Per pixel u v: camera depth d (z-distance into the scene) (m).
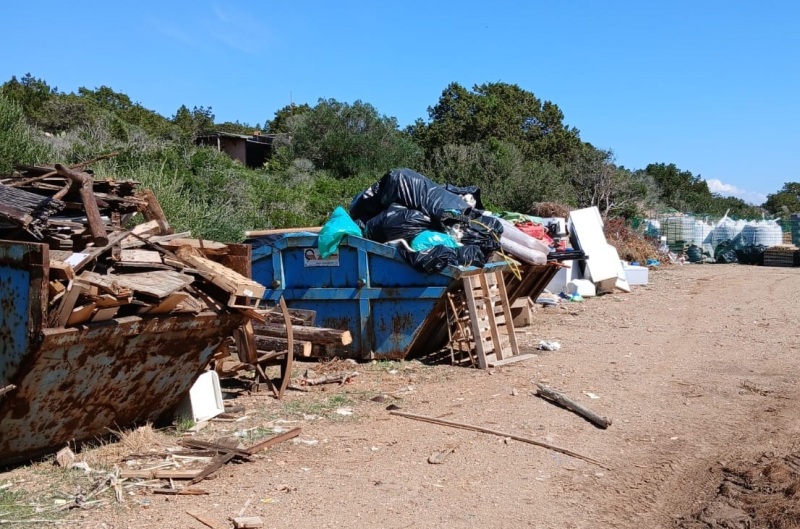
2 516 4.41
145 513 4.51
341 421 6.68
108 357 5.33
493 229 10.04
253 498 4.79
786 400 7.61
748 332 11.91
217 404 6.74
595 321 13.11
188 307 5.80
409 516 4.57
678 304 15.58
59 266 4.84
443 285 8.95
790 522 4.54
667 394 7.83
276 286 9.80
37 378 4.91
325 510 4.62
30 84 35.59
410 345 9.21
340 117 38.69
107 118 28.52
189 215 13.79
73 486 4.92
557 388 7.97
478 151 34.88
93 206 5.37
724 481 5.33
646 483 5.29
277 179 30.31
